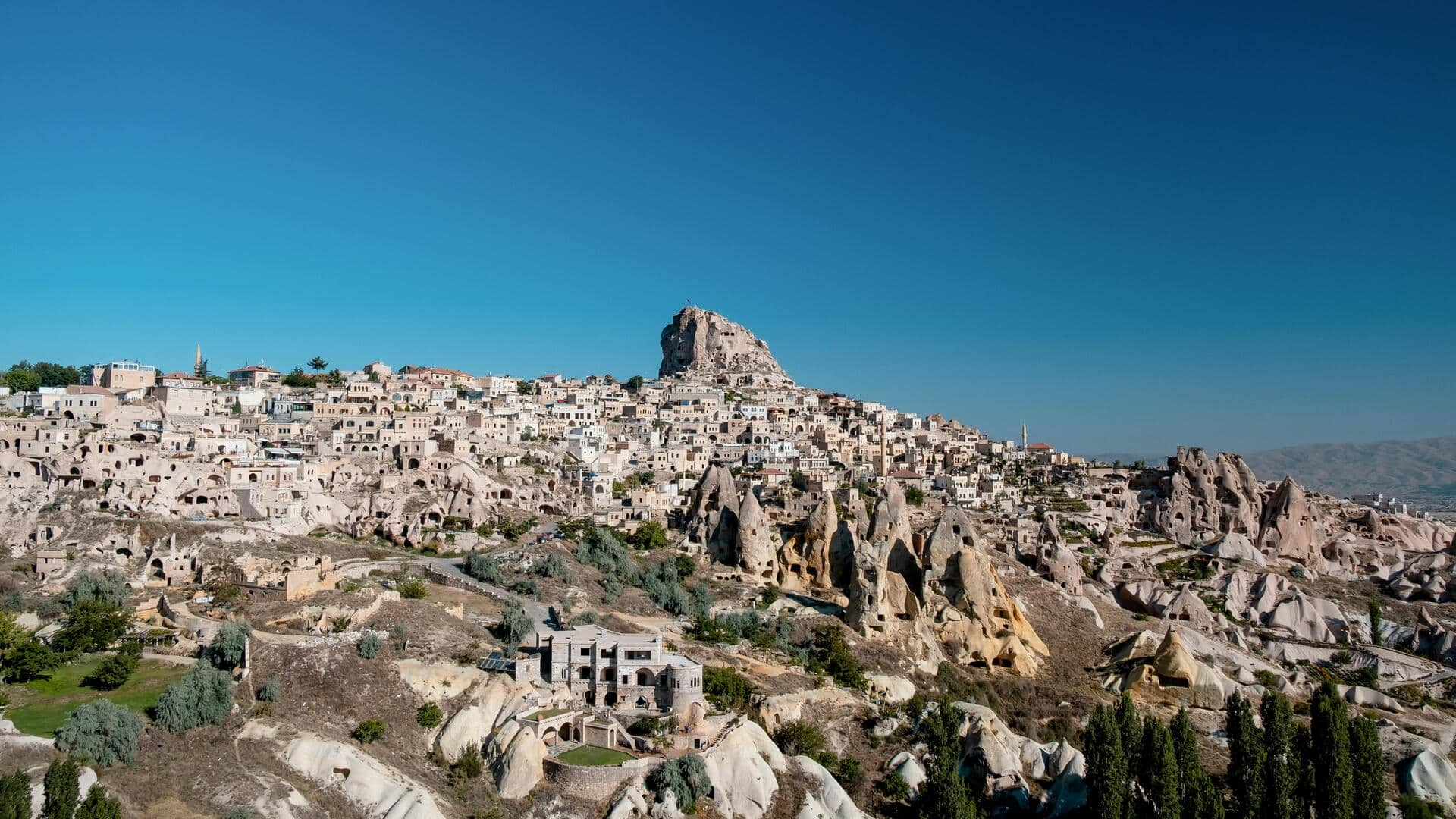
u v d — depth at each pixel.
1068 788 143.12
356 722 125.88
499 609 164.50
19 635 135.38
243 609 149.75
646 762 122.06
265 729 121.06
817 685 159.50
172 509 195.25
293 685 129.25
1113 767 134.12
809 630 184.75
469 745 125.25
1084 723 174.75
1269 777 133.00
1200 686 188.00
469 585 174.62
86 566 167.62
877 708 159.75
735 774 126.81
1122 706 142.38
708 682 145.12
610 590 183.38
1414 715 196.00
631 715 133.75
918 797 139.75
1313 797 133.88
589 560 199.00
